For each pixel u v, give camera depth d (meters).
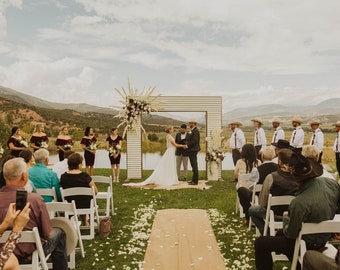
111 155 12.48
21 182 3.83
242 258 5.37
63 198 5.95
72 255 5.05
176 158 13.05
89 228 6.46
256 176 6.43
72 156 6.29
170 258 5.43
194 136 11.78
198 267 5.08
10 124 17.45
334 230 3.59
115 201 9.44
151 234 6.61
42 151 6.08
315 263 3.28
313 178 3.76
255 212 5.71
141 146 13.33
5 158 4.93
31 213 3.82
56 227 4.44
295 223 3.69
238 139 12.58
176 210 8.43
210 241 6.19
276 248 4.08
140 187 11.43
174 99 12.97
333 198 3.76
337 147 11.62
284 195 5.25
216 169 13.00
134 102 12.59
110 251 5.75
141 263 5.21
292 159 3.79
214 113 13.07
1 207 3.69
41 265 3.91
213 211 8.26
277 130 12.10
